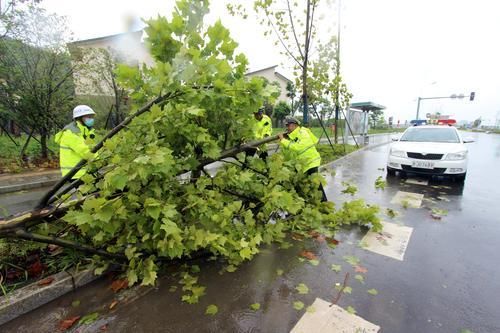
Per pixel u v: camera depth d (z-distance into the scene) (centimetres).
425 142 778
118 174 217
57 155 988
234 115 296
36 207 254
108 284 273
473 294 263
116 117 1087
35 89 816
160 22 259
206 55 278
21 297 233
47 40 827
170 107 245
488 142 2450
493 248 355
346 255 335
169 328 221
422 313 237
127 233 256
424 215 478
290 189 404
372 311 239
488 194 616
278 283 279
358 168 949
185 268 301
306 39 991
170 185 273
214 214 277
